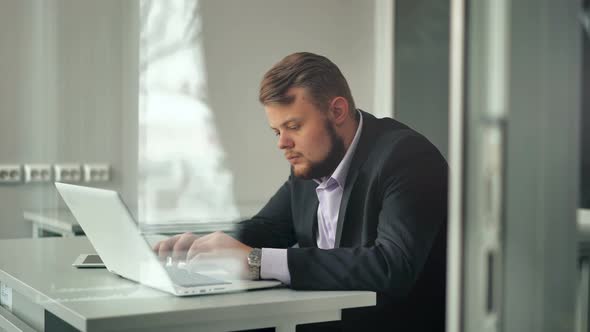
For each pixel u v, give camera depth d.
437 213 1.96
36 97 3.42
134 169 3.46
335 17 3.22
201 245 1.69
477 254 0.99
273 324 1.42
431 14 3.03
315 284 1.57
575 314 1.05
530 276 1.01
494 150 0.98
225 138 3.28
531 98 1.00
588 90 1.09
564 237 1.03
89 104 3.52
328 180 2.17
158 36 3.46
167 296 1.44
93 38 3.52
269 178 3.21
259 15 3.30
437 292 1.91
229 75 3.32
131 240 1.48
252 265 1.60
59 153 3.46
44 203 3.42
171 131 3.42
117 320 1.26
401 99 3.09
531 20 1.00
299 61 2.37
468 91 0.98
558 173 1.03
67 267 1.77
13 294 1.73
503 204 0.99
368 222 2.03
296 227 2.27
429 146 2.03
